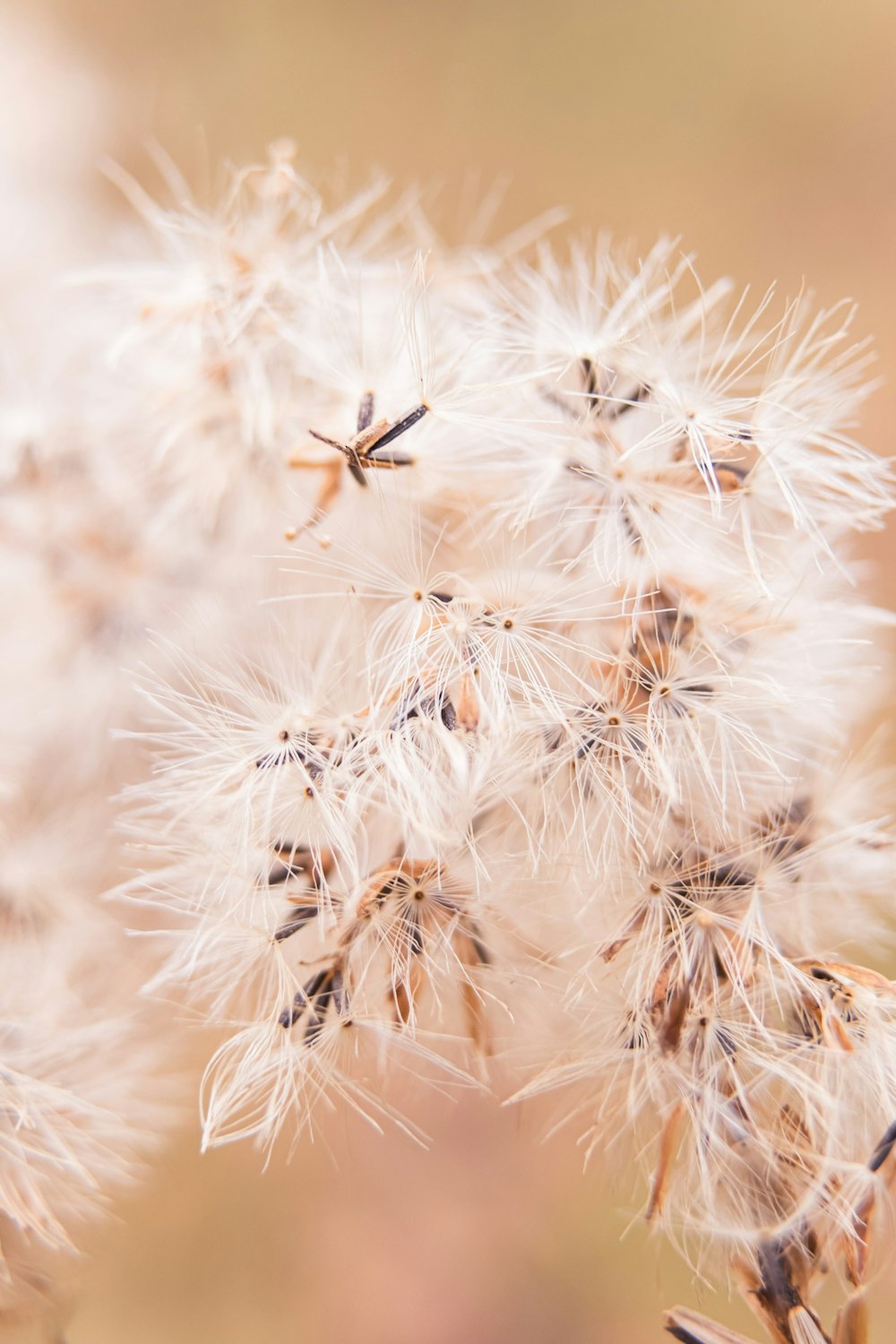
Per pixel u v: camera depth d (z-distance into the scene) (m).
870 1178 0.13
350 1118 0.17
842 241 0.19
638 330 0.14
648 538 0.13
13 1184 0.14
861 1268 0.13
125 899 0.14
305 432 0.14
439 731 0.13
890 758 0.17
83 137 0.18
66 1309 0.14
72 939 0.14
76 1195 0.14
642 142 0.20
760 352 0.15
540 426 0.13
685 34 0.20
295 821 0.13
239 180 0.14
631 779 0.13
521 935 0.13
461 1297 0.17
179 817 0.14
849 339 0.19
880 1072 0.13
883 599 0.17
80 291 0.16
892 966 0.16
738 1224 0.13
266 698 0.14
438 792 0.13
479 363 0.14
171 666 0.15
